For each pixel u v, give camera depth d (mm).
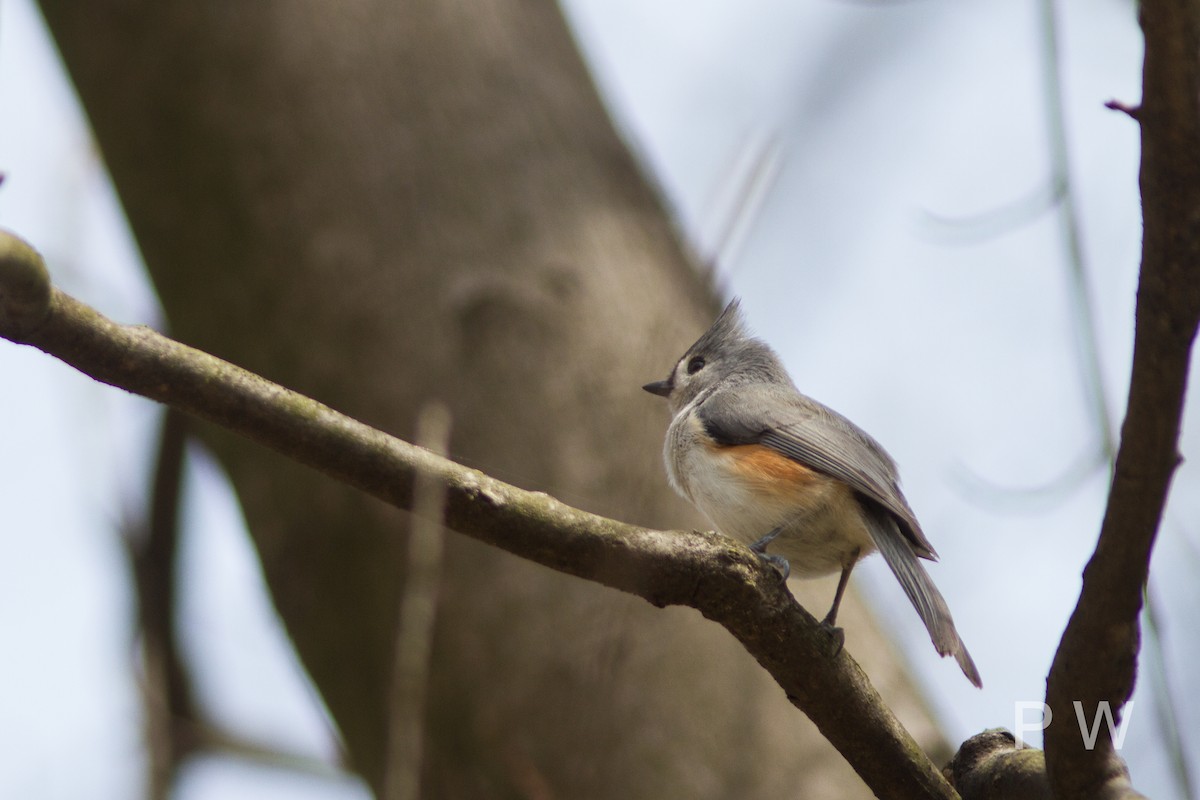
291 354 9672
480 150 10078
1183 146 4570
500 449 9094
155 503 11016
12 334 4992
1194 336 4777
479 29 10672
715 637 8539
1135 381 4895
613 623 8477
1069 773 5609
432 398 9258
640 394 9430
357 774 9484
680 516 9219
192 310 10133
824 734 6215
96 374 5168
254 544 9852
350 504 9281
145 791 10648
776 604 5809
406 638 6453
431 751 8602
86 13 10562
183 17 10258
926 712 8758
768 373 10180
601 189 10383
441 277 9578
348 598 9250
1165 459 4926
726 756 8227
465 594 8750
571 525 5617
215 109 10117
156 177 10266
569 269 9695
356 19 10320
